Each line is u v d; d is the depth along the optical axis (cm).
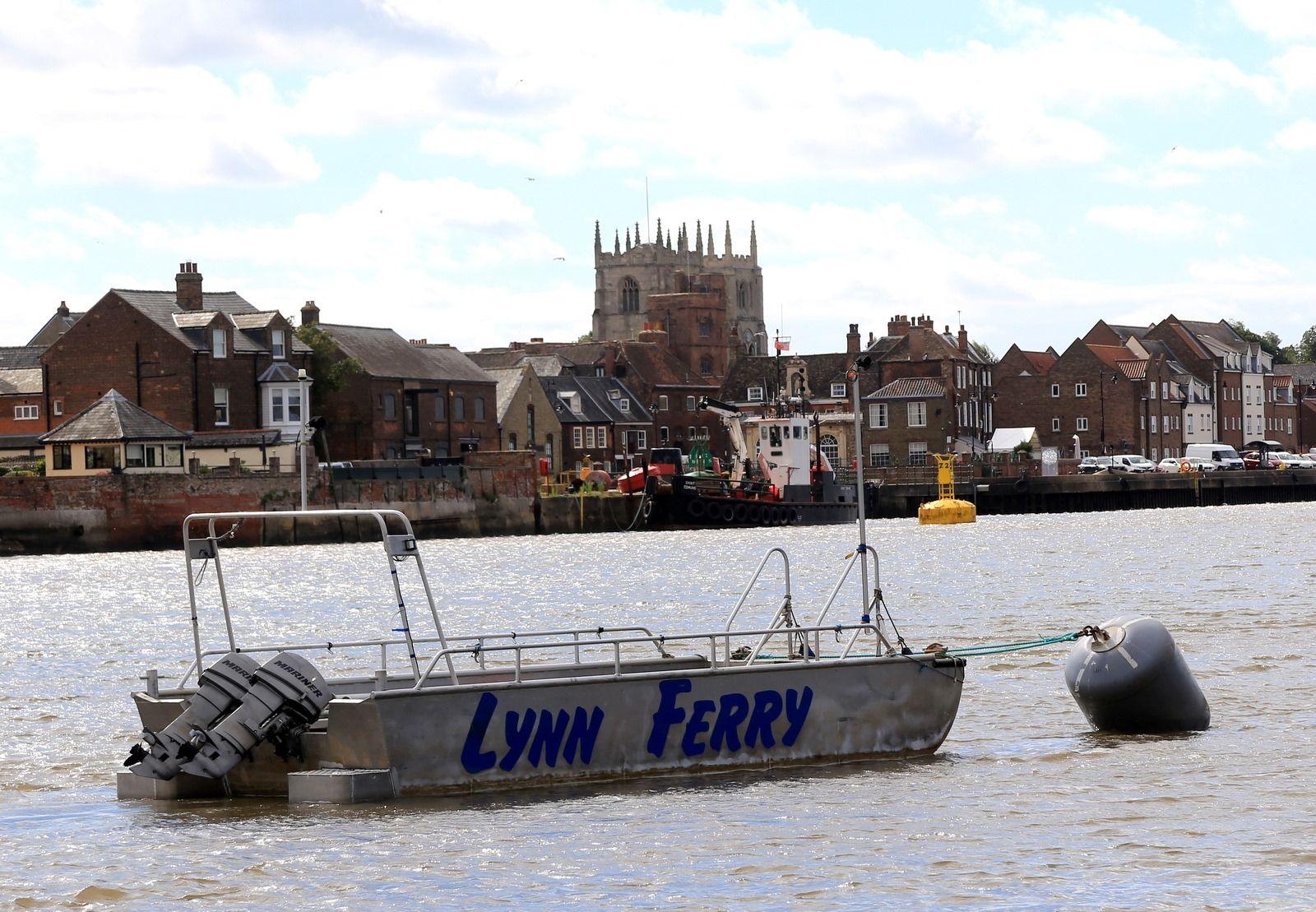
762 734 5247
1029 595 12206
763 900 3984
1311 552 16975
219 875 4266
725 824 4659
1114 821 4703
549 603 12331
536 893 4072
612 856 4359
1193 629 9300
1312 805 4850
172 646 9875
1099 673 5978
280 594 13875
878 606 5634
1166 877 4128
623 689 5028
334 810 4759
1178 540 19750
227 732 4859
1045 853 4372
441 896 4062
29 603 13200
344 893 4097
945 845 4462
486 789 4888
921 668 5512
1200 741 5838
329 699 4947
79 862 4422
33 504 19638
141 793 5200
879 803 4906
